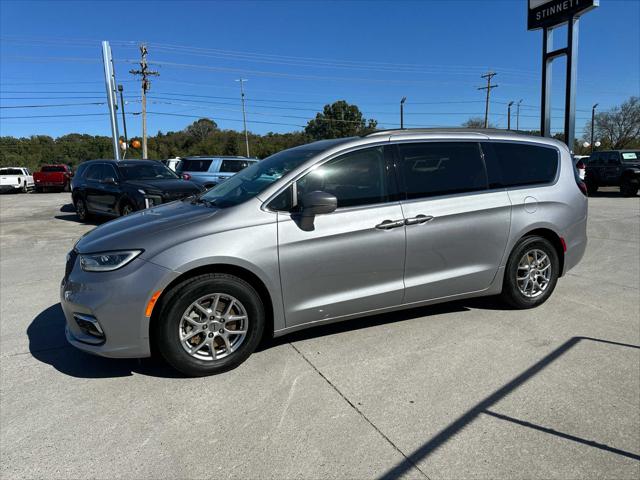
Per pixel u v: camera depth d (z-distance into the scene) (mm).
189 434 2695
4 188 26781
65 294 3299
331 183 3668
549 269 4629
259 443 2605
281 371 3422
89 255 3262
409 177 3936
